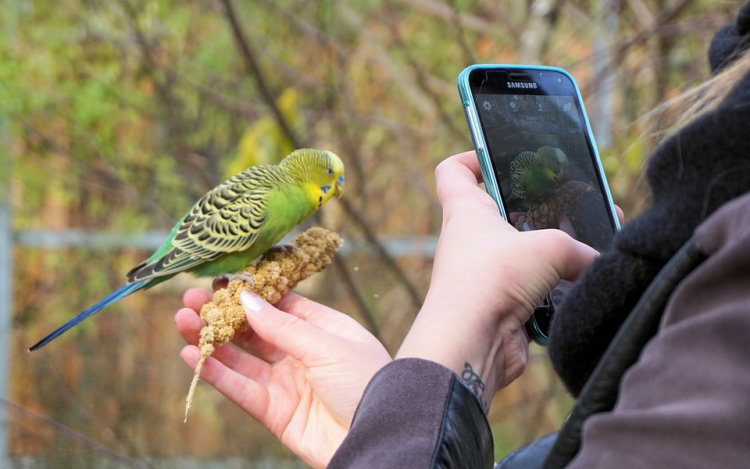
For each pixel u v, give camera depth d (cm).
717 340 77
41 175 690
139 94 696
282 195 298
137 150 718
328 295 664
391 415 117
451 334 132
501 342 139
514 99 179
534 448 137
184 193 725
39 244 712
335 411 187
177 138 655
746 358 75
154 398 709
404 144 665
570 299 113
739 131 91
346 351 188
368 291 675
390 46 723
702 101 115
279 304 234
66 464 669
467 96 174
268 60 685
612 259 108
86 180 695
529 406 638
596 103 579
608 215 178
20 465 645
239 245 293
